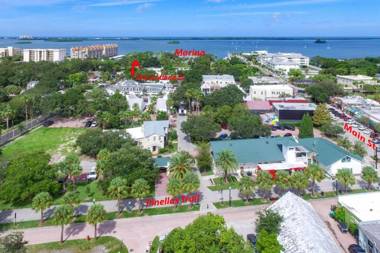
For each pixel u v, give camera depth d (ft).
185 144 374.63
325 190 264.31
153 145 348.18
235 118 387.55
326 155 302.86
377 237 174.09
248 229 209.15
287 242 169.17
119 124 433.89
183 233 165.78
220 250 154.10
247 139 329.52
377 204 225.35
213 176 293.84
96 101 474.49
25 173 242.78
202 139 370.53
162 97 567.18
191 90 506.48
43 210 224.53
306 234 167.63
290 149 300.20
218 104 479.82
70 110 482.69
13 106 453.58
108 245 195.93
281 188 258.57
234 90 500.74
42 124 459.32
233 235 159.63
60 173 262.26
